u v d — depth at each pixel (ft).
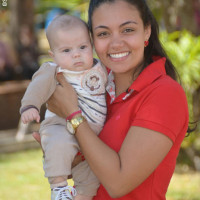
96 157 7.30
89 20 8.46
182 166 23.41
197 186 20.70
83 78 8.50
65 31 8.47
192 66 20.43
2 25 45.06
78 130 7.62
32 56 36.52
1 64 35.32
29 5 37.58
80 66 8.46
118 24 7.84
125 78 8.45
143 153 7.14
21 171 23.73
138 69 8.34
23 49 36.29
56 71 8.34
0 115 32.12
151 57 8.61
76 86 8.46
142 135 7.22
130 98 7.98
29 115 7.88
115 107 8.31
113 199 7.80
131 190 7.25
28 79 35.35
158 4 23.49
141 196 7.56
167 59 8.89
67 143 8.07
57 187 8.09
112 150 7.36
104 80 8.70
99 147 7.37
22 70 35.58
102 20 7.92
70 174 8.63
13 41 36.73
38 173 23.38
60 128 8.25
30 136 29.37
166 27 23.90
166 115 7.25
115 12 7.84
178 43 23.26
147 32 8.42
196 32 24.70
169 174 7.83
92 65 8.71
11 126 32.42
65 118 7.97
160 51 8.77
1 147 27.78
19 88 32.50
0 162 25.61
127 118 7.72
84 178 8.30
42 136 8.34
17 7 37.29
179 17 24.09
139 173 7.16
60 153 8.05
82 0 26.81
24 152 27.94
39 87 8.12
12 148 28.07
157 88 7.48
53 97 8.16
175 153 7.82
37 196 19.85
